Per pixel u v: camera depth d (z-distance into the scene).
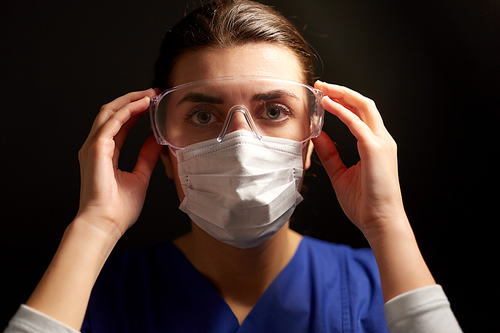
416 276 1.01
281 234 1.37
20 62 1.99
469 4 1.85
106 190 1.12
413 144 1.97
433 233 1.97
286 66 1.22
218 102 1.15
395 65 1.96
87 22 2.02
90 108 2.03
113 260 1.46
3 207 1.98
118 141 1.29
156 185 2.13
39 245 2.00
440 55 1.91
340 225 2.11
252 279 1.34
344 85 2.00
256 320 1.29
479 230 1.90
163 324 1.29
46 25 2.00
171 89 1.19
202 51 1.17
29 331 0.91
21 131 2.00
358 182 1.21
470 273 1.92
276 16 1.31
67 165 2.03
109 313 1.31
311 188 2.12
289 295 1.35
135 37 2.03
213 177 1.15
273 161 1.16
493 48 1.82
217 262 1.33
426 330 0.95
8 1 1.97
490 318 1.89
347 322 1.31
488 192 1.89
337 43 2.00
